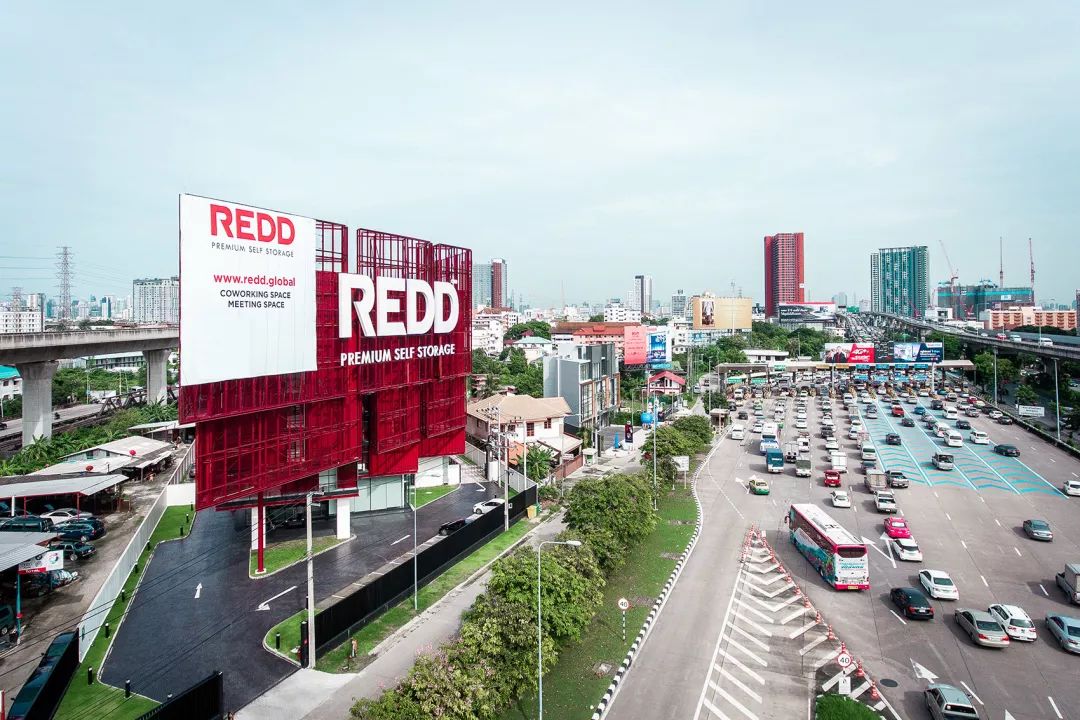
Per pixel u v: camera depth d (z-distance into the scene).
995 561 49.69
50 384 88.75
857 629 39.16
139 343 109.12
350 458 56.19
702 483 75.94
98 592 41.84
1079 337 188.75
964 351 197.38
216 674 29.80
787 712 30.94
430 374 66.06
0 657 35.09
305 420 51.75
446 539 50.25
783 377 183.38
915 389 157.12
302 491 54.94
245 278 45.28
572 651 37.19
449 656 29.67
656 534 57.50
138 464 71.44
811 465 84.12
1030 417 115.75
